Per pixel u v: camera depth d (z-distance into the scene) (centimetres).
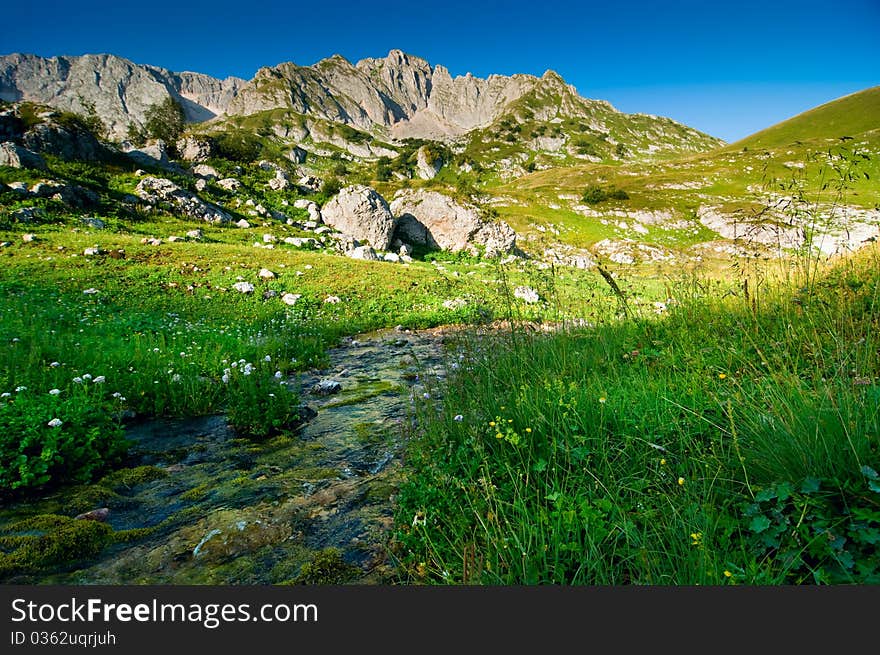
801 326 476
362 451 571
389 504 427
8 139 3638
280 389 745
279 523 403
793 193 561
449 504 352
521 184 12456
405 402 775
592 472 362
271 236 3419
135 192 3606
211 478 504
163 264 2164
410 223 4656
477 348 790
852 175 508
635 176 11031
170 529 401
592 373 547
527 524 295
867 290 527
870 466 269
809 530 263
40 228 2514
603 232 6656
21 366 748
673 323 665
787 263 614
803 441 298
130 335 1141
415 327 1686
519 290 1873
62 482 483
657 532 277
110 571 344
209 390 771
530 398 474
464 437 454
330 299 1970
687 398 435
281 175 5597
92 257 2088
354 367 1100
